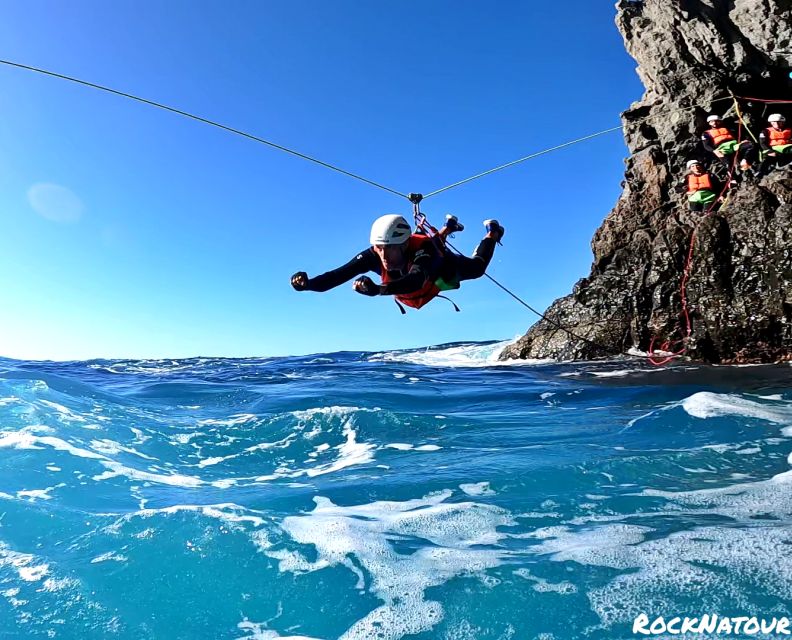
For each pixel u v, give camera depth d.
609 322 19.12
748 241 16.91
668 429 8.73
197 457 8.44
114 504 6.22
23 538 5.32
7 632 4.02
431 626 4.03
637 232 19.88
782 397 10.61
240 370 21.02
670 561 4.58
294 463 8.21
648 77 21.62
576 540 5.12
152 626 4.12
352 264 6.11
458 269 6.42
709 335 16.80
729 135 18.78
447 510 5.96
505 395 13.15
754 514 5.44
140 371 21.09
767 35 18.16
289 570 4.80
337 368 20.88
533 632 3.86
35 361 25.92
